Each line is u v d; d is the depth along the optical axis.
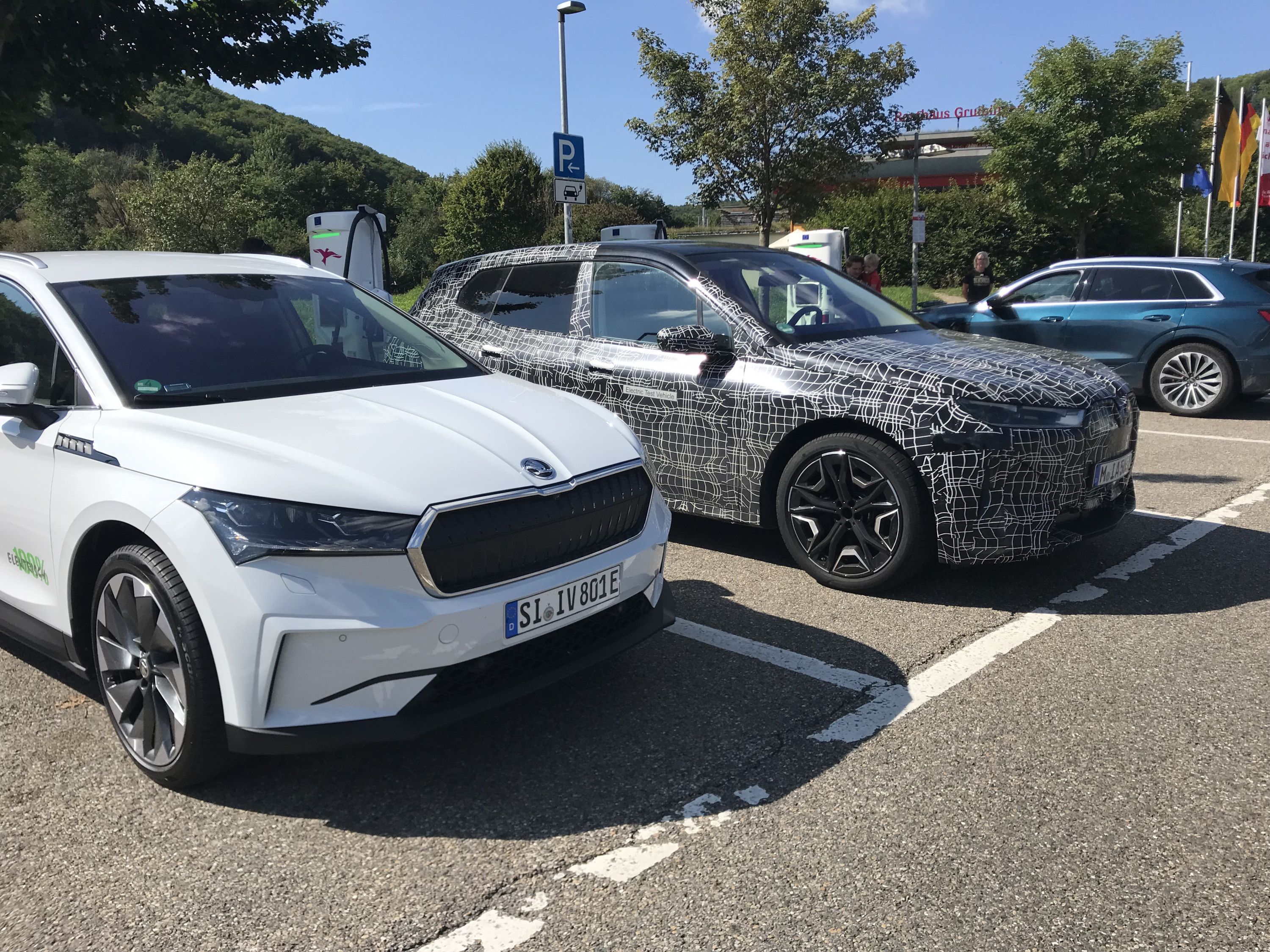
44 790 2.73
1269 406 9.45
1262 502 5.75
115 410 2.86
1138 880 2.24
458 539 2.53
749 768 2.81
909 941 2.05
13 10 8.88
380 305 3.99
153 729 2.72
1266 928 2.07
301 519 2.42
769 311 4.73
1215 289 8.81
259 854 2.42
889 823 2.50
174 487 2.53
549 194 64.75
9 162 10.53
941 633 3.82
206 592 2.42
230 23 11.01
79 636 2.97
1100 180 20.62
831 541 4.31
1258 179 22.70
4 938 2.11
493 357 5.45
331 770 2.84
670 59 18.70
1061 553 4.86
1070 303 9.56
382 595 2.43
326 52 11.62
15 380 2.90
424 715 2.50
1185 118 20.11
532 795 2.69
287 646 2.39
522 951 2.04
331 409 2.94
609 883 2.28
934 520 4.01
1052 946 2.03
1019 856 2.35
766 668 3.53
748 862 2.35
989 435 3.87
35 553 3.03
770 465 4.47
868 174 20.56
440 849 2.43
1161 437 8.02
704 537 5.35
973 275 12.55
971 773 2.74
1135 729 2.99
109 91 10.52
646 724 3.11
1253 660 3.49
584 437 3.10
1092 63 20.47
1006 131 21.42
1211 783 2.66
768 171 18.83
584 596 2.82
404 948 2.06
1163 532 5.18
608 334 5.11
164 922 2.15
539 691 3.28
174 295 3.41
